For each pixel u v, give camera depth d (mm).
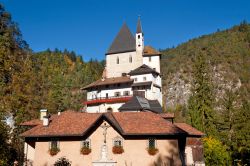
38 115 57469
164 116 39781
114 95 73938
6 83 58812
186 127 38406
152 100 65938
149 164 29438
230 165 44250
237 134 48812
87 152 30359
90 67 162125
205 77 64562
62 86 120312
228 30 199875
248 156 44938
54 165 29719
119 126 30188
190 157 36469
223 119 55594
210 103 60281
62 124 32250
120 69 83000
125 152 30000
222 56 158500
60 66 156000
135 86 71500
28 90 63906
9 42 66625
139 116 32781
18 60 67812
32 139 32281
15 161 31438
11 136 35406
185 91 140750
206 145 44469
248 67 148500
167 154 29406
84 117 33281
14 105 53531
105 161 29969
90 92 78875
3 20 68125
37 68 88500
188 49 184625
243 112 51844
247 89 134000
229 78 140500
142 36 82438
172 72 157750
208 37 197750
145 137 30062
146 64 80312
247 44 170125
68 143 30984
